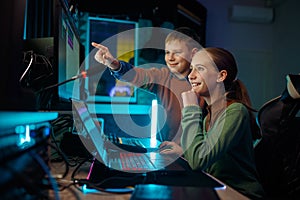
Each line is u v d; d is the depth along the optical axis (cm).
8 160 48
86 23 299
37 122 70
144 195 60
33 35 135
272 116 110
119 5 283
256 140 113
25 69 107
